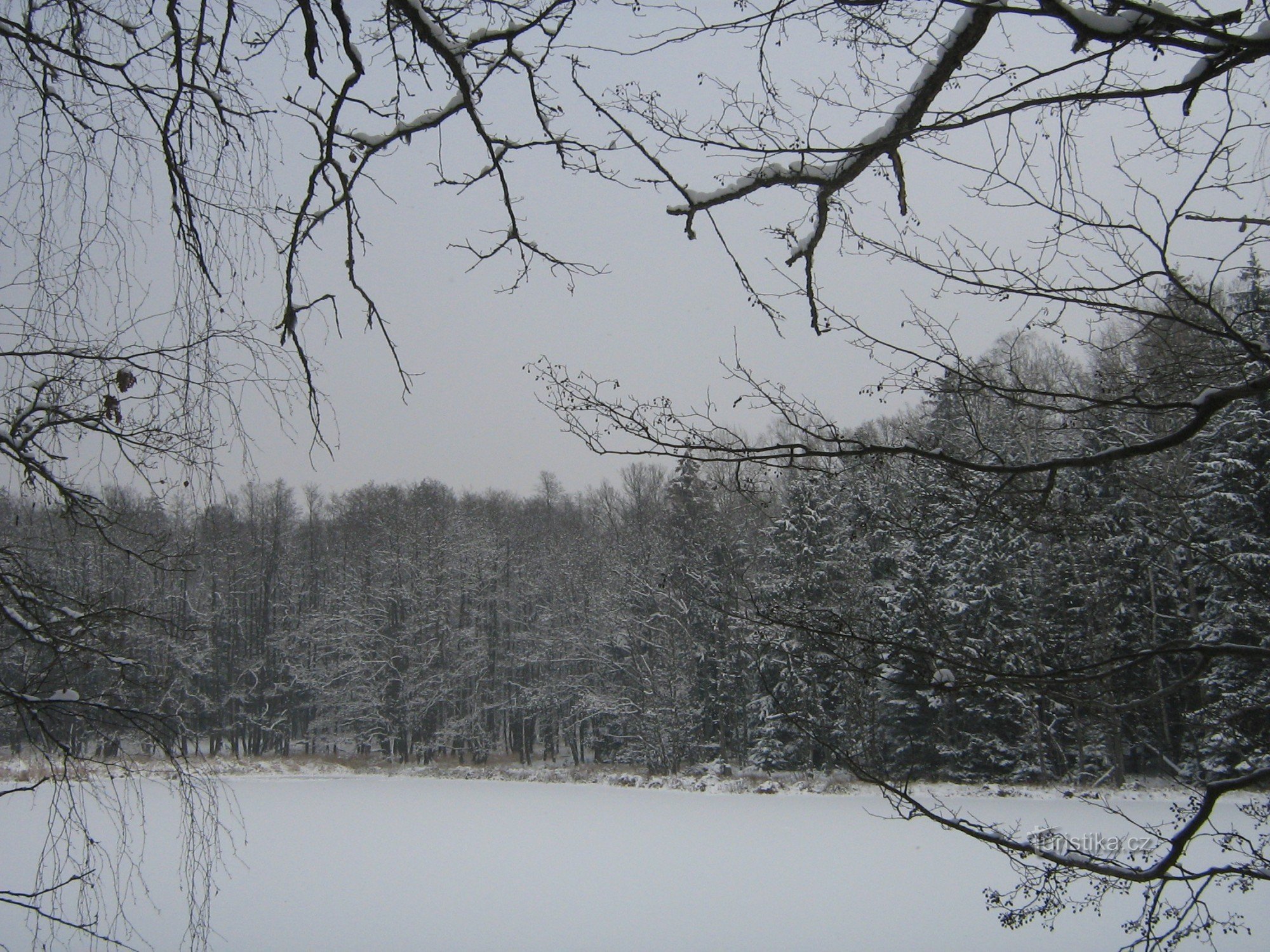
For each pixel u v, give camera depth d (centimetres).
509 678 4325
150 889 1212
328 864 1494
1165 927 990
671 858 1537
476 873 1431
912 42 285
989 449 344
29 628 426
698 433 316
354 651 3862
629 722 3444
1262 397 316
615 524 3534
